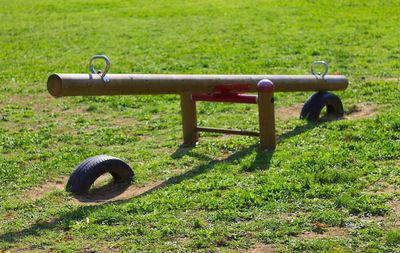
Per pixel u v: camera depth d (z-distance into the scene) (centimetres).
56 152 1097
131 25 2791
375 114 1252
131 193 846
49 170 982
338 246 631
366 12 2880
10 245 673
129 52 2214
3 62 2105
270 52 2100
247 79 1055
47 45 2411
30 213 778
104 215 731
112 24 2834
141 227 696
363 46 2134
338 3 3152
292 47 2167
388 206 729
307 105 1208
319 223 687
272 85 998
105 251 647
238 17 2892
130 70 1911
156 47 2281
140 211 747
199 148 1055
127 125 1286
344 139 1037
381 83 1523
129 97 1516
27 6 3450
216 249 641
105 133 1220
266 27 2612
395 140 1009
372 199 748
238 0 3406
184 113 1088
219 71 1845
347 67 1802
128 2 3481
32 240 683
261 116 1002
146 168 948
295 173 859
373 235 654
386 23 2584
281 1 3297
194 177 877
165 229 685
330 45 2177
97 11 3225
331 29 2498
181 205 759
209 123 1241
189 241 659
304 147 1002
